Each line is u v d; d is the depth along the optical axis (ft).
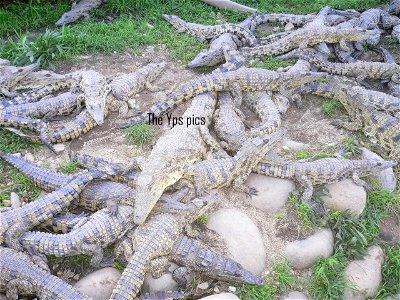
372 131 5.53
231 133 5.08
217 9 7.79
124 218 4.22
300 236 4.53
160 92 5.98
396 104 5.72
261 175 4.88
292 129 5.59
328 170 4.83
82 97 5.47
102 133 5.33
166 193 4.57
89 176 4.48
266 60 6.69
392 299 4.44
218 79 5.66
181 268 4.03
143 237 4.03
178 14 7.56
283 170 4.81
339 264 4.40
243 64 6.24
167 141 4.65
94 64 6.39
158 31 7.05
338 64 6.50
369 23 7.39
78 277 4.12
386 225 4.91
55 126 5.37
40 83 5.85
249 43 6.91
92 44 6.61
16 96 5.74
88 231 4.10
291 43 6.79
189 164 4.57
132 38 6.82
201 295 4.11
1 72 5.72
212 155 4.99
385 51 6.97
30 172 4.66
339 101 5.94
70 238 4.08
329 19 7.43
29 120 5.17
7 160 4.81
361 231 4.71
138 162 4.60
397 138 5.35
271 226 4.57
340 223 4.68
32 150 5.10
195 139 4.88
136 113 5.56
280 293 4.21
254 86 5.79
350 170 4.91
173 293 3.92
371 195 4.97
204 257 4.08
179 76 6.28
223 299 3.93
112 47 6.64
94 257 4.08
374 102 5.80
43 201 4.28
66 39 6.49
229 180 4.70
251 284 4.10
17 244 4.07
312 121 5.74
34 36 6.92
